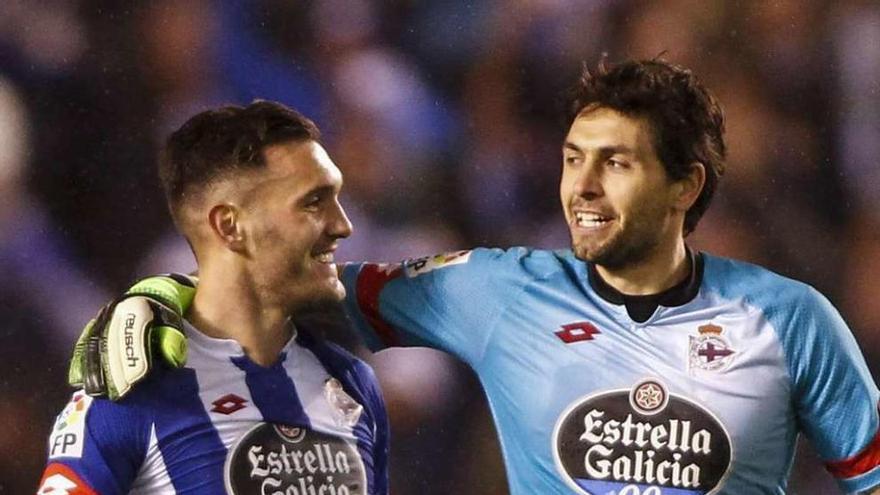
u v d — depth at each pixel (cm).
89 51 2553
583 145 1256
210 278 1188
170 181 1198
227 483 1145
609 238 1254
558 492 1272
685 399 1260
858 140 2795
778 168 2755
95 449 1122
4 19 2519
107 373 1116
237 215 1173
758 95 2788
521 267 1327
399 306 1355
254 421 1168
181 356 1135
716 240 2661
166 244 2467
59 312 2362
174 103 2573
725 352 1268
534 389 1288
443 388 2416
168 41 2594
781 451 1282
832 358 1270
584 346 1283
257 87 2633
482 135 2709
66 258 2419
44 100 2509
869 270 2712
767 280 1298
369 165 2623
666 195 1266
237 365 1180
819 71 2808
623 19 2794
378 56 2708
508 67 2748
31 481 2278
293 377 1205
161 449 1137
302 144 1186
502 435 1315
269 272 1180
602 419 1265
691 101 1277
